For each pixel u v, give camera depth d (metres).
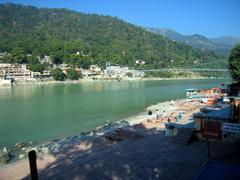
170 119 38.50
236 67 43.41
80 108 73.06
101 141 28.62
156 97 98.75
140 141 25.84
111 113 63.75
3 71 185.12
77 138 36.22
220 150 21.77
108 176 18.19
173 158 20.75
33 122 54.94
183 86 158.88
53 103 84.94
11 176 21.23
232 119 22.98
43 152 29.19
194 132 24.94
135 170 18.91
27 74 194.88
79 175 18.59
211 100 57.34
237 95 26.70
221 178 11.77
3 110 72.00
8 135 43.88
